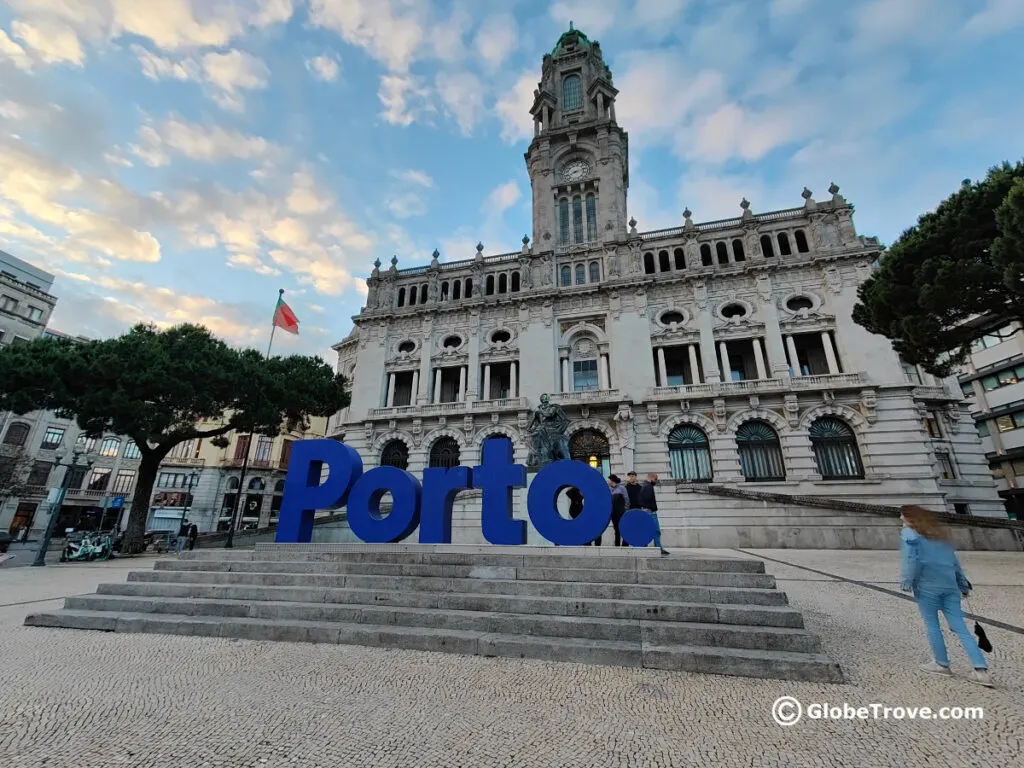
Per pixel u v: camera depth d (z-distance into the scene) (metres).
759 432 29.64
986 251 16.11
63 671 6.11
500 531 11.84
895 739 4.23
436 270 41.59
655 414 30.75
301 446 13.20
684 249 36.47
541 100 48.38
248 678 5.85
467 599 8.09
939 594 5.84
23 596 11.46
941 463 29.69
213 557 10.59
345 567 9.78
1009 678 5.52
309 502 12.51
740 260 35.56
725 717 4.72
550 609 7.71
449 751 4.12
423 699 5.20
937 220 16.86
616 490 13.75
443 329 39.28
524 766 3.88
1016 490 42.81
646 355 33.28
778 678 5.73
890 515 19.06
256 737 4.36
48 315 52.19
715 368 31.55
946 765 3.81
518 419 33.47
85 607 8.95
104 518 51.00
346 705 5.05
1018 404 42.81
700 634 6.64
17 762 3.90
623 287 35.47
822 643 6.95
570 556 9.43
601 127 43.66
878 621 8.00
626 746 4.18
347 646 7.17
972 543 17.53
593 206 42.06
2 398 21.70
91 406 22.33
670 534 21.94
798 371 30.42
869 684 5.47
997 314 16.91
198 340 26.25
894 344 19.61
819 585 11.12
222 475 54.12
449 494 12.73
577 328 36.19
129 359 23.23
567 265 39.34
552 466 11.91
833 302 31.08
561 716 4.77
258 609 8.34
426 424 35.31
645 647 6.44
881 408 27.81
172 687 5.57
